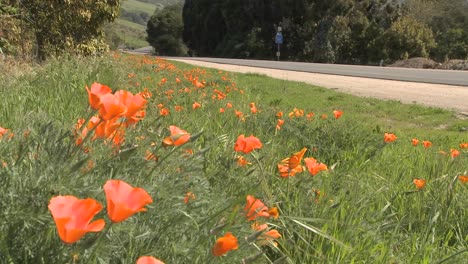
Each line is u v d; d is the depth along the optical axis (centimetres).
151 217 151
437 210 300
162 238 148
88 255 119
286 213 244
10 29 1004
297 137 478
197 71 1470
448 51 4994
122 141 193
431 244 252
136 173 167
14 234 117
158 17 8588
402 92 1698
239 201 162
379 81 2145
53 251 116
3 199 123
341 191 278
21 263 116
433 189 329
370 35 5247
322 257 205
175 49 8494
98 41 1333
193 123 407
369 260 215
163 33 8544
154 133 221
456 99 1501
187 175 188
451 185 309
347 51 5419
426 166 422
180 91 658
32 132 177
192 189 181
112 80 671
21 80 562
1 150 164
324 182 291
